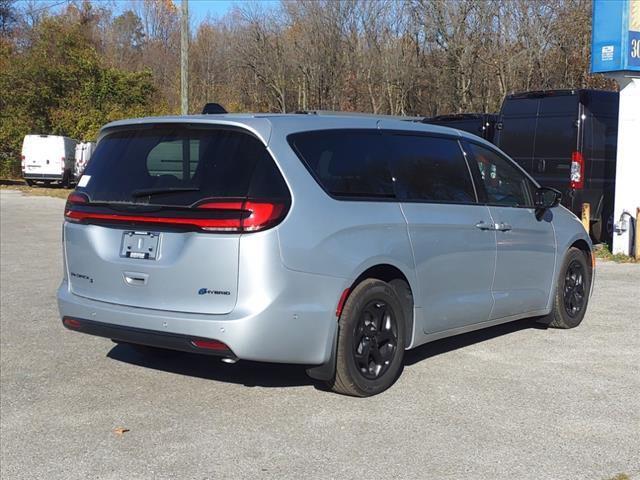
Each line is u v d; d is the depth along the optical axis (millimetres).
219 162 4973
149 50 60562
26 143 32688
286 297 4805
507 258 6602
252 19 43438
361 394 5328
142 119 5480
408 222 5602
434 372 6012
